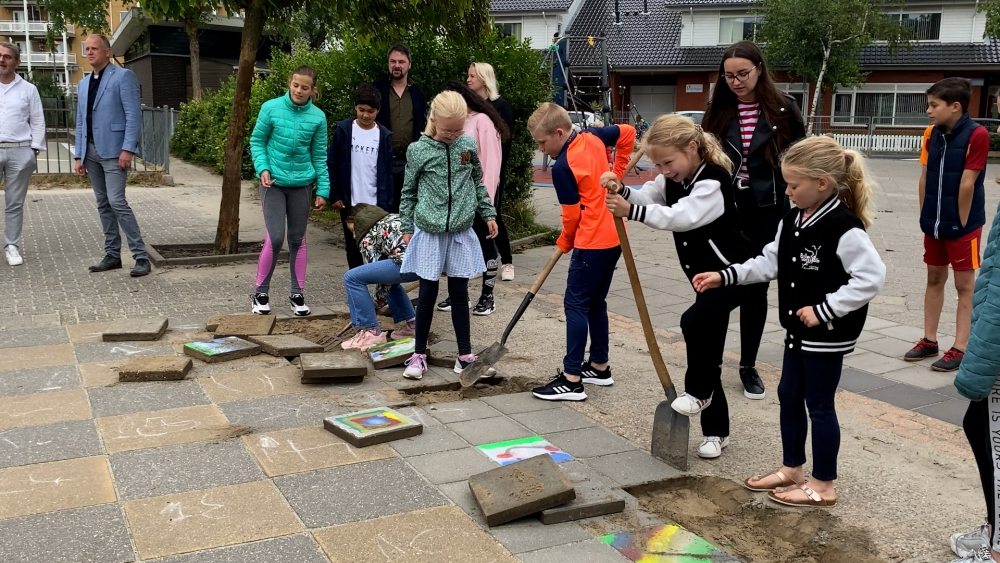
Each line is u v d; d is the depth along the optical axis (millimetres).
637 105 38156
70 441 3906
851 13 30156
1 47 7562
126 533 3049
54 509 3227
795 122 4605
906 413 4559
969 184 5098
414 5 8242
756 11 32719
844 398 4812
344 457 3789
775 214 4680
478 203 5086
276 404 4480
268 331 5715
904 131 33031
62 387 4668
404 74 7363
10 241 7883
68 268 7840
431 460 3781
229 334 5664
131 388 4680
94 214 11367
